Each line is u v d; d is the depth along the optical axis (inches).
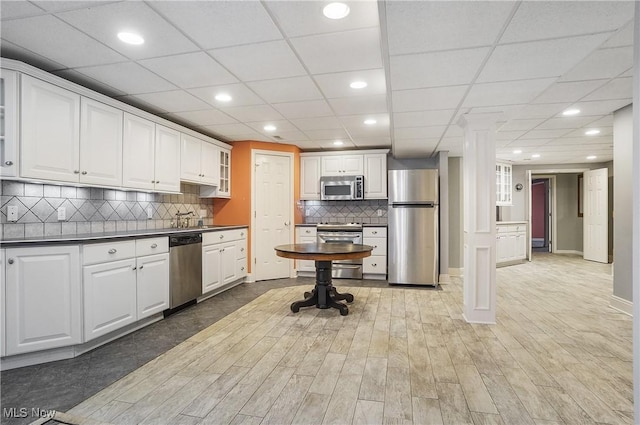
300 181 229.3
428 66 85.7
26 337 89.3
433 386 80.4
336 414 69.1
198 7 72.1
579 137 185.9
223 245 173.8
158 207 158.7
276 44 88.3
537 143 203.0
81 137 107.1
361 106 139.4
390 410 70.5
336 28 80.5
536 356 97.5
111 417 68.0
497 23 66.2
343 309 135.8
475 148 127.3
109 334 108.6
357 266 212.5
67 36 83.9
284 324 125.2
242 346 104.5
